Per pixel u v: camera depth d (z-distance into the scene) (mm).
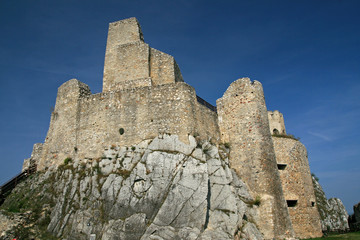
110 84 23766
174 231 14617
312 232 21312
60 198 17469
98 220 15617
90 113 20312
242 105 21000
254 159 19375
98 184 17094
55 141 21312
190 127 18266
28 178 21719
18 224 16266
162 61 23719
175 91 19188
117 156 18047
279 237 17219
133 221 15008
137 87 19938
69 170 18828
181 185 15859
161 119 18531
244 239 15797
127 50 24125
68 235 15625
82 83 22422
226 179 17469
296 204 21438
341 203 31891
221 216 15984
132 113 19219
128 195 16000
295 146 23094
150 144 17672
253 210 17922
